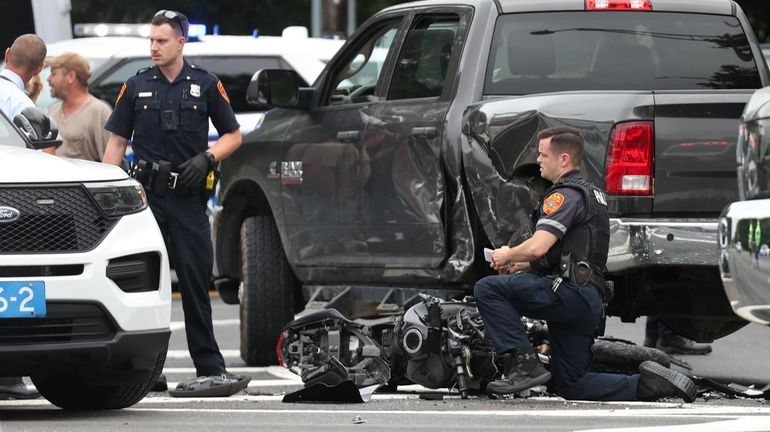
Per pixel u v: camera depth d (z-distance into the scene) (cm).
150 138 3008
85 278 2486
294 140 3462
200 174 2978
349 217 3281
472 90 3044
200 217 3011
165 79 3025
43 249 2477
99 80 5353
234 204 3738
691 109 2808
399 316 2859
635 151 2789
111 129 3036
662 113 2797
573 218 2686
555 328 2747
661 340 3734
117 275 2534
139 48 5403
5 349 2438
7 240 2458
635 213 2795
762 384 2917
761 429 2295
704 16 3184
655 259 2745
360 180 3247
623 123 2792
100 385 2677
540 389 2877
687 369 2911
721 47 3170
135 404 2784
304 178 3425
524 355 2717
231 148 3041
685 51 3152
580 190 2697
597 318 2727
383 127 3189
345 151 3294
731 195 2817
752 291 2202
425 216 3077
